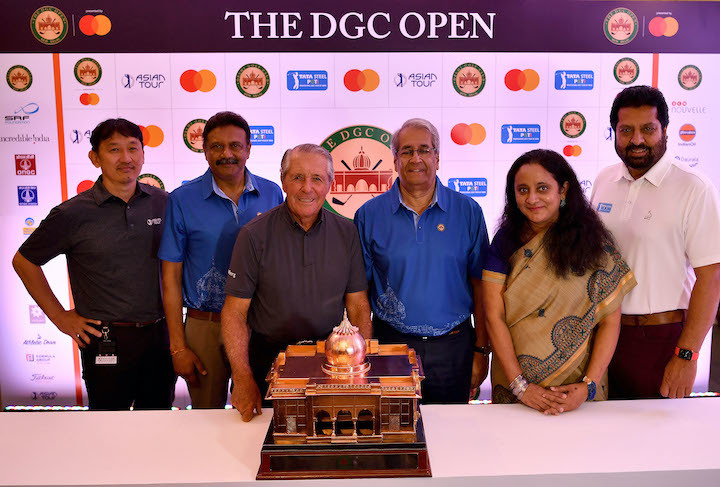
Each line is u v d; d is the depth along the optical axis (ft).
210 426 5.09
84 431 4.98
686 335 6.70
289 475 4.11
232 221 8.05
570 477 4.15
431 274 7.47
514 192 6.07
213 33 10.10
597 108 10.55
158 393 8.62
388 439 4.19
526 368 5.88
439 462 4.33
